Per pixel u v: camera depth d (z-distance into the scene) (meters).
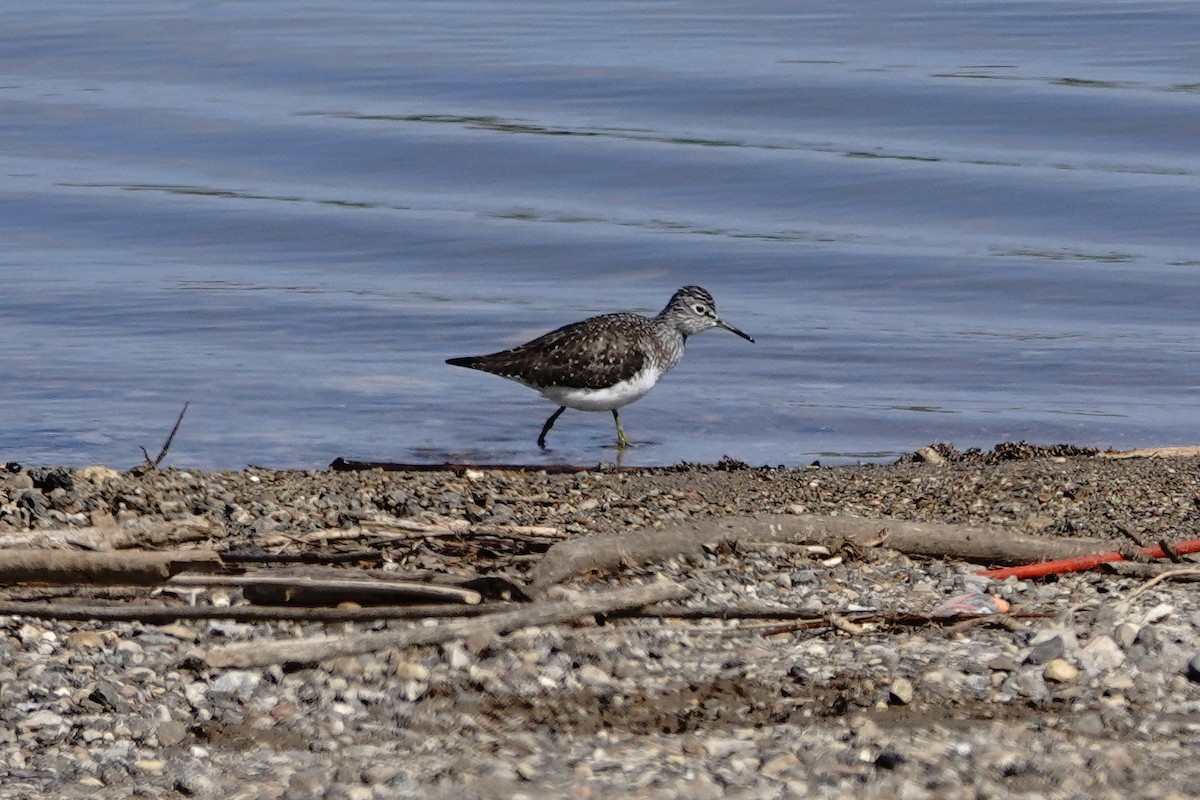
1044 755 7.16
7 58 38.22
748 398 18.31
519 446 16.47
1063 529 11.59
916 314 22.05
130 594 8.73
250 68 37.03
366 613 8.34
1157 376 19.16
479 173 29.23
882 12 43.47
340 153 30.30
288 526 10.45
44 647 8.04
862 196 27.84
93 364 18.88
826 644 8.55
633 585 9.24
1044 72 35.25
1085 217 26.66
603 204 27.59
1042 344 20.53
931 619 8.88
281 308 21.75
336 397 17.92
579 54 37.88
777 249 25.06
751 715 7.62
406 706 7.64
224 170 29.44
